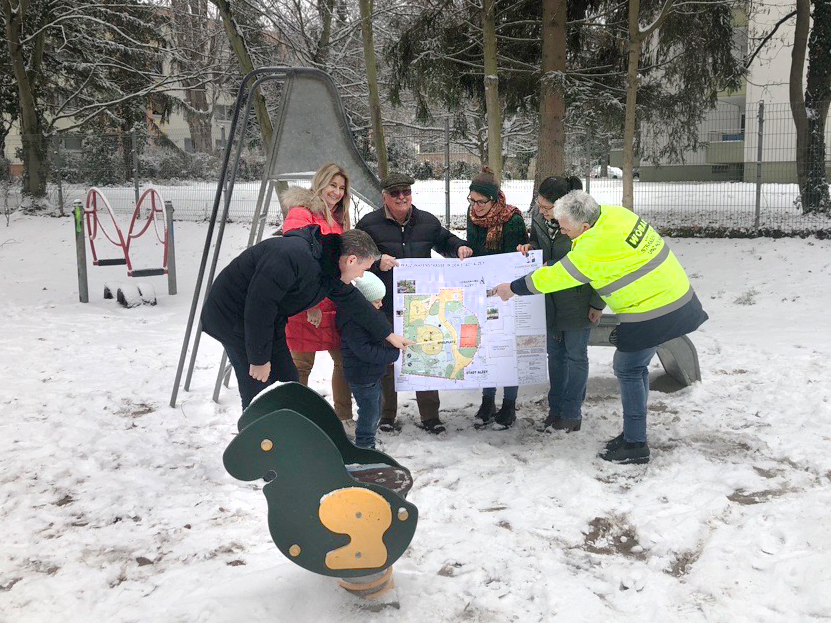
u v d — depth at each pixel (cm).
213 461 473
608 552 354
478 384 511
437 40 1495
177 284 1231
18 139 3425
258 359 384
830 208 1460
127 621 300
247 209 1909
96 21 2144
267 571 334
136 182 1998
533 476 439
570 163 1659
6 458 472
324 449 286
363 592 308
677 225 1470
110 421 546
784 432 497
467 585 324
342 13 1750
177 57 2158
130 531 378
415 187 2014
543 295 507
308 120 568
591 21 1468
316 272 387
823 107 1462
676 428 513
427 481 436
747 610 300
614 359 460
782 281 1156
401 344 438
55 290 1171
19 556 353
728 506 389
